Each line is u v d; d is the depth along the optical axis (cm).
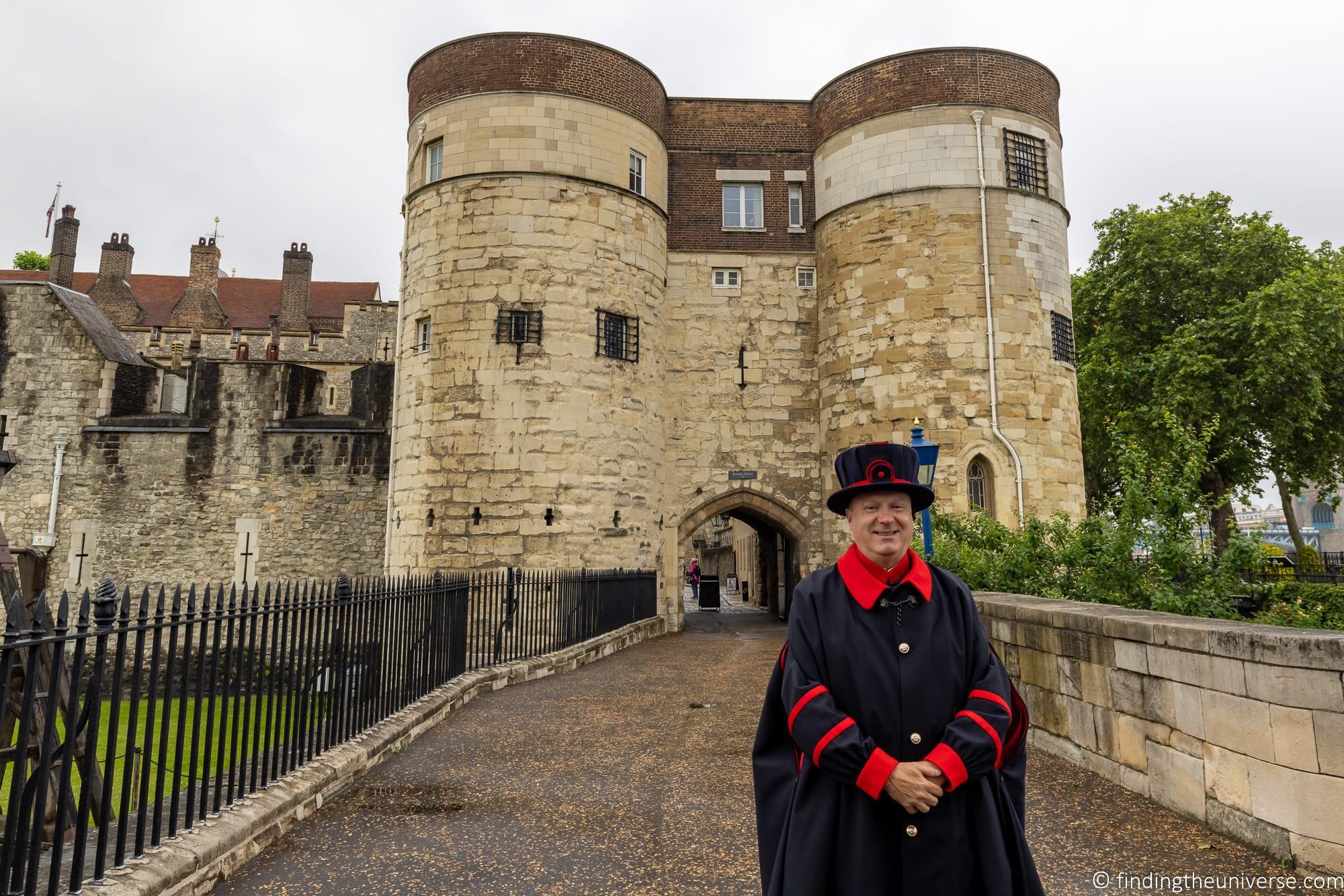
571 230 1869
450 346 1836
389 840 542
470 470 1784
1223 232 2606
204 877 455
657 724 898
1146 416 2475
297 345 4731
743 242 2212
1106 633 659
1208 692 541
